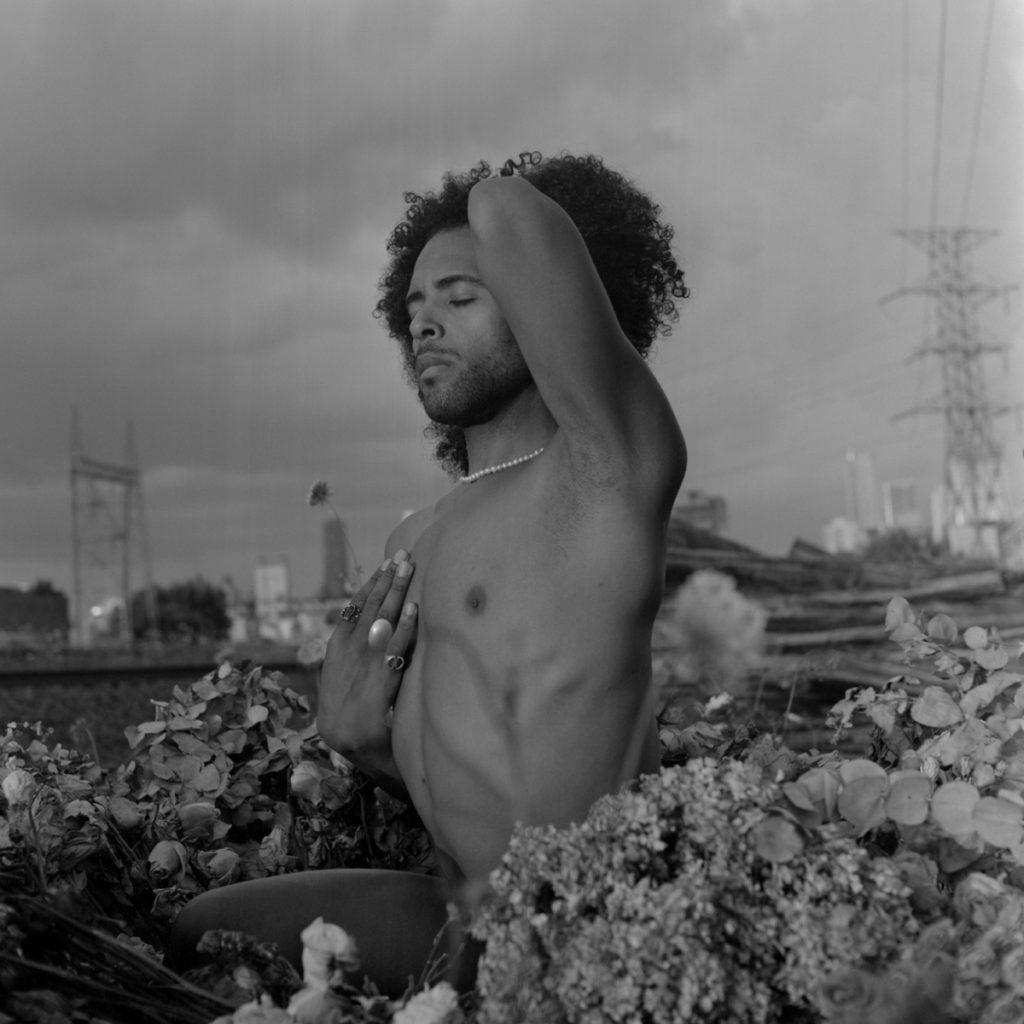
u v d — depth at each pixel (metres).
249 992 1.43
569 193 1.98
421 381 1.76
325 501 2.75
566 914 1.30
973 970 1.21
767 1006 1.25
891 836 1.61
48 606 80.88
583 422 1.56
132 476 68.50
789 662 5.32
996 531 10.14
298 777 2.28
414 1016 1.27
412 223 2.12
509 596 1.60
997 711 1.84
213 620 89.94
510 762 1.57
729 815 1.34
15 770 1.85
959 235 32.81
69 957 1.46
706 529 8.02
